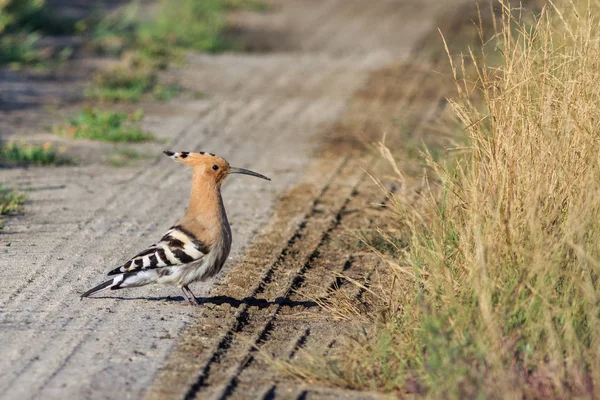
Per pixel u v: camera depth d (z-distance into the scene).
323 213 15.71
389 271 12.80
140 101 23.48
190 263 10.96
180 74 26.67
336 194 16.78
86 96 23.41
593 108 11.02
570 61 11.33
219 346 10.39
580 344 9.23
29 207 15.30
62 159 18.20
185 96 24.34
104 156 18.66
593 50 11.45
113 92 23.61
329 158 19.16
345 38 32.72
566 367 9.15
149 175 17.59
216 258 11.12
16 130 19.97
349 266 13.26
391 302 11.05
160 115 22.27
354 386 9.44
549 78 11.36
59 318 11.05
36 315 11.11
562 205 10.59
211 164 11.07
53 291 11.90
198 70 27.36
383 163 18.38
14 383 9.34
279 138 20.73
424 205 13.53
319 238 14.44
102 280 12.34
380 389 9.36
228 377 9.60
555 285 9.95
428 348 9.43
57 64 26.42
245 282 12.51
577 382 8.76
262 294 12.14
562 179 10.62
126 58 27.41
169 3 33.78
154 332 10.71
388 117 22.38
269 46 31.22
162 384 9.39
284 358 10.12
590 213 10.20
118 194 16.31
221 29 32.72
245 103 23.94
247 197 16.58
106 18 31.30
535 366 9.23
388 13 37.22
